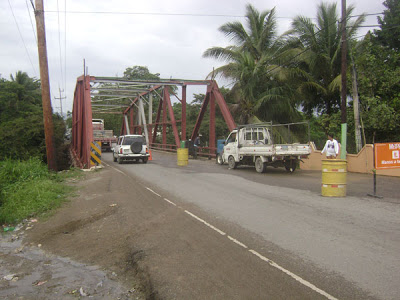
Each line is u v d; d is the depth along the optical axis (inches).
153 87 1293.1
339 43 822.5
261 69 861.8
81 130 869.2
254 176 564.1
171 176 578.6
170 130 1919.3
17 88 1491.1
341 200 346.0
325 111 950.4
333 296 147.7
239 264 187.6
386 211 295.1
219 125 1539.1
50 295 171.8
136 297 165.2
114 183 512.1
